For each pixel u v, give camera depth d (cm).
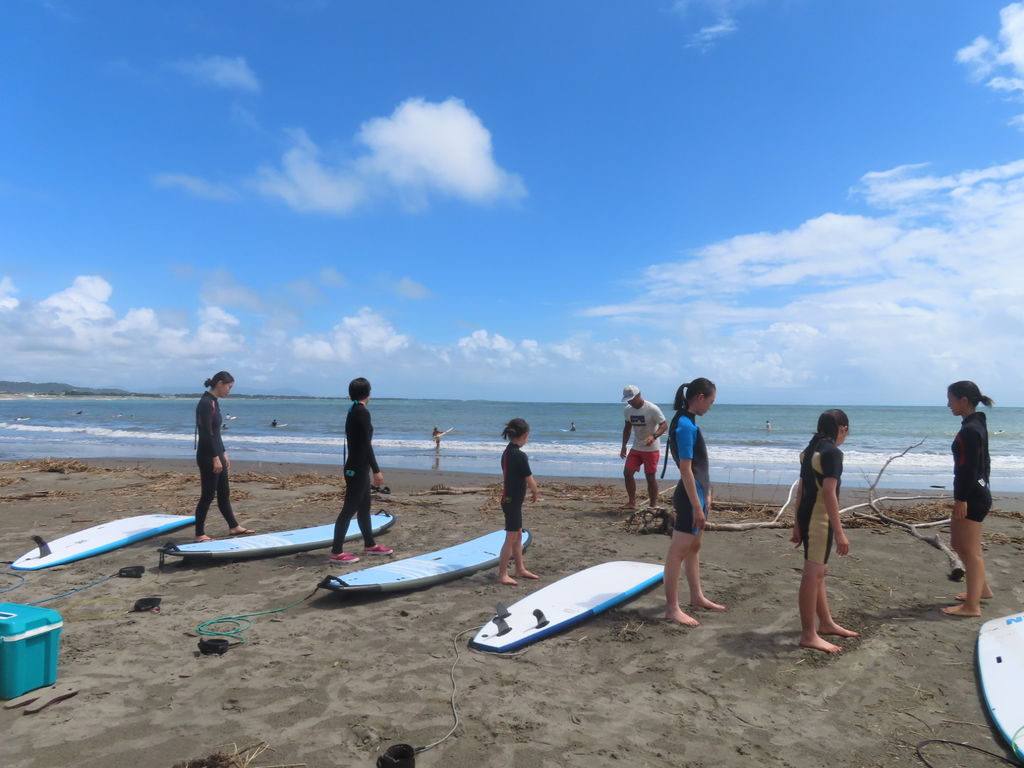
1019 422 4859
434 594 570
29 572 633
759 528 854
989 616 518
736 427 4106
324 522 891
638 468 948
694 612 525
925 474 1736
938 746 326
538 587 594
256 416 5306
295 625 489
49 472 1401
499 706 362
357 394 671
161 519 835
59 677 390
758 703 371
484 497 1128
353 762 303
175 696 367
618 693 381
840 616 517
